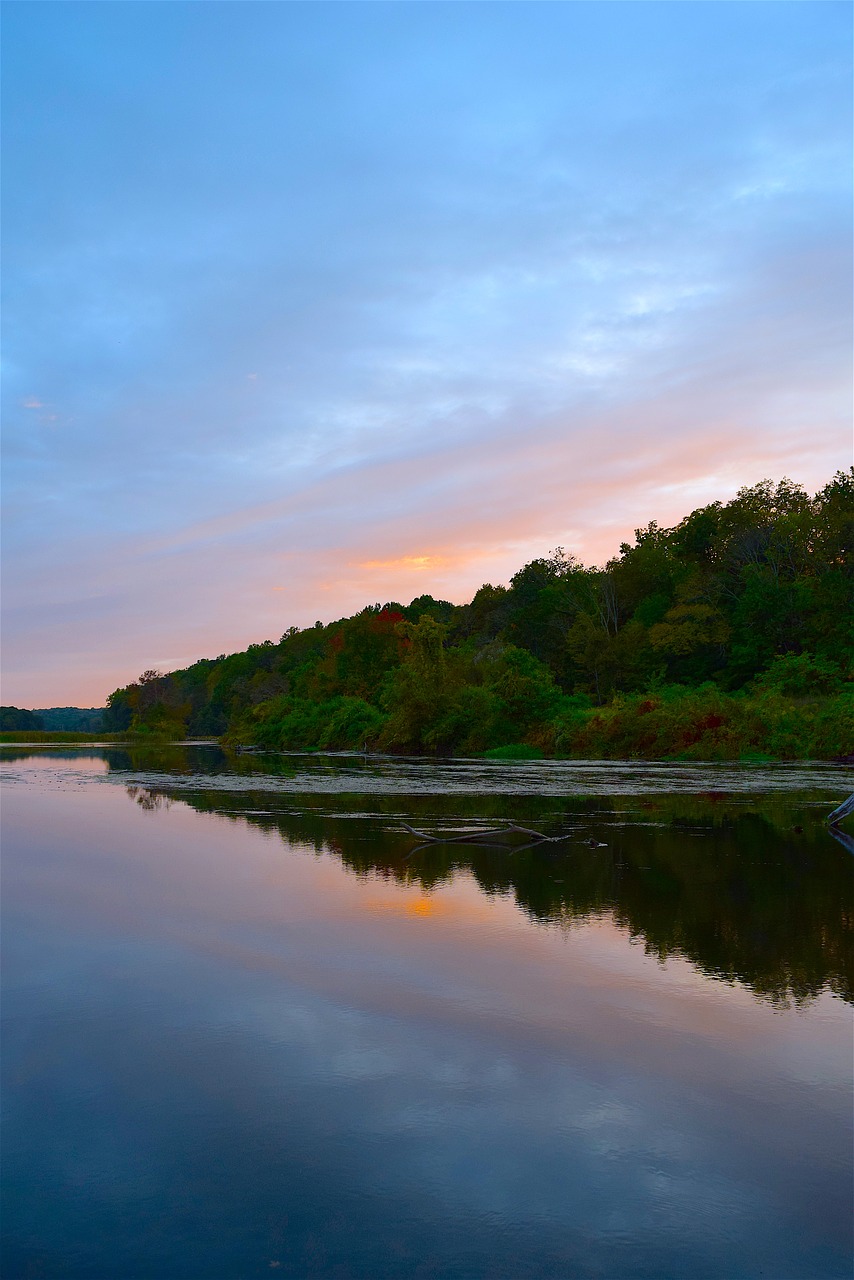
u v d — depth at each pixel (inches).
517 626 2965.1
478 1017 217.9
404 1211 137.7
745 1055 195.0
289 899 351.9
